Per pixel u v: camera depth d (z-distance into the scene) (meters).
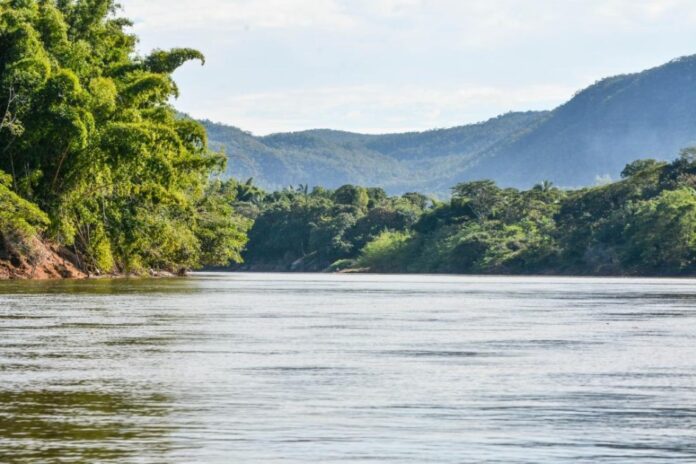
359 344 27.52
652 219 171.25
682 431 14.44
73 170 84.69
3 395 17.31
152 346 26.05
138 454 12.63
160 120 94.56
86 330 30.95
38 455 12.54
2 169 82.81
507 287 92.88
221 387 18.48
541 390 18.48
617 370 21.62
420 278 152.62
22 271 83.50
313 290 79.31
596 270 178.75
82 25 93.06
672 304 53.44
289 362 22.72
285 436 13.87
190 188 113.25
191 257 121.56
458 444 13.44
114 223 91.25
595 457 12.71
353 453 12.84
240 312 42.69
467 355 24.72
